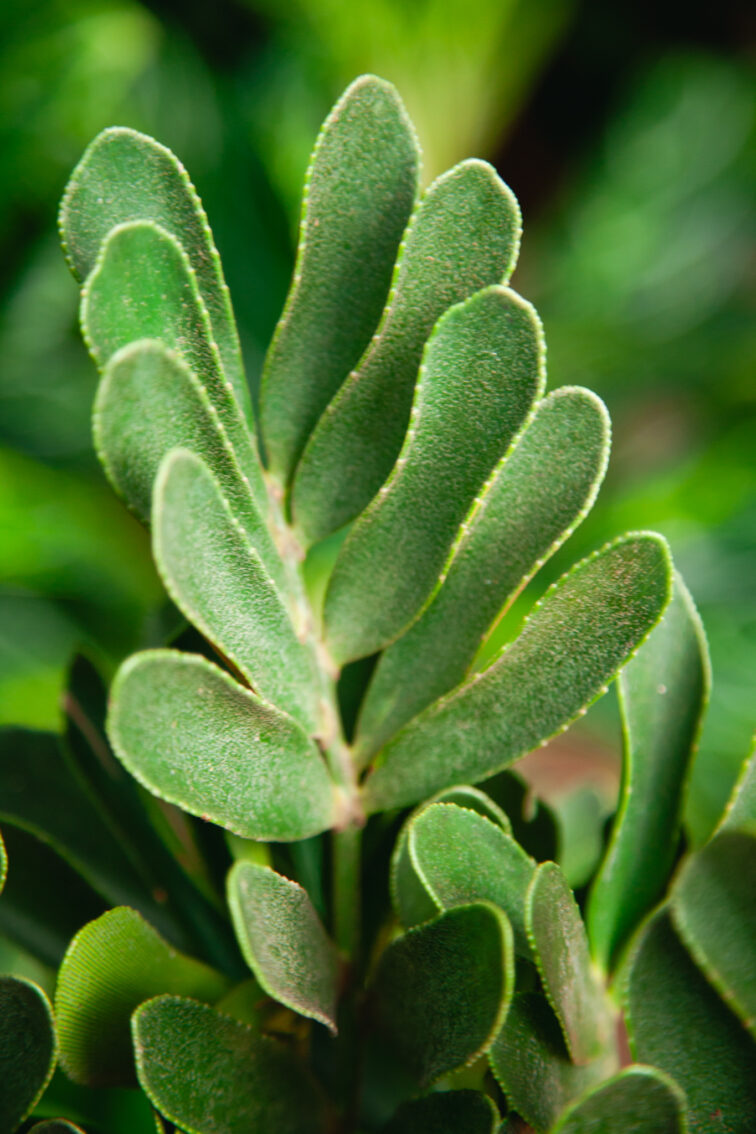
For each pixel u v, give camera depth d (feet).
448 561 1.82
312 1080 1.87
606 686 1.82
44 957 1.96
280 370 1.90
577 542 7.80
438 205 1.84
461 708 1.86
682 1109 1.72
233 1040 1.82
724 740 6.82
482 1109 1.77
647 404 10.12
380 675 1.90
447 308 1.86
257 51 10.29
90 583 7.22
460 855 1.81
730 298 10.03
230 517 1.75
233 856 2.00
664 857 1.91
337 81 9.78
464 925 1.75
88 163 1.81
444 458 1.82
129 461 1.75
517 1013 1.82
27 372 8.04
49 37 7.38
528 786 1.99
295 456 1.91
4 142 7.31
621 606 1.81
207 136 8.11
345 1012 1.89
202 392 1.76
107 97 7.99
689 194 10.74
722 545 7.91
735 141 10.88
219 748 1.77
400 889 1.85
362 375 1.87
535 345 1.78
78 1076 1.83
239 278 7.49
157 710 1.72
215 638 1.77
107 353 1.77
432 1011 1.79
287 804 1.83
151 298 1.78
